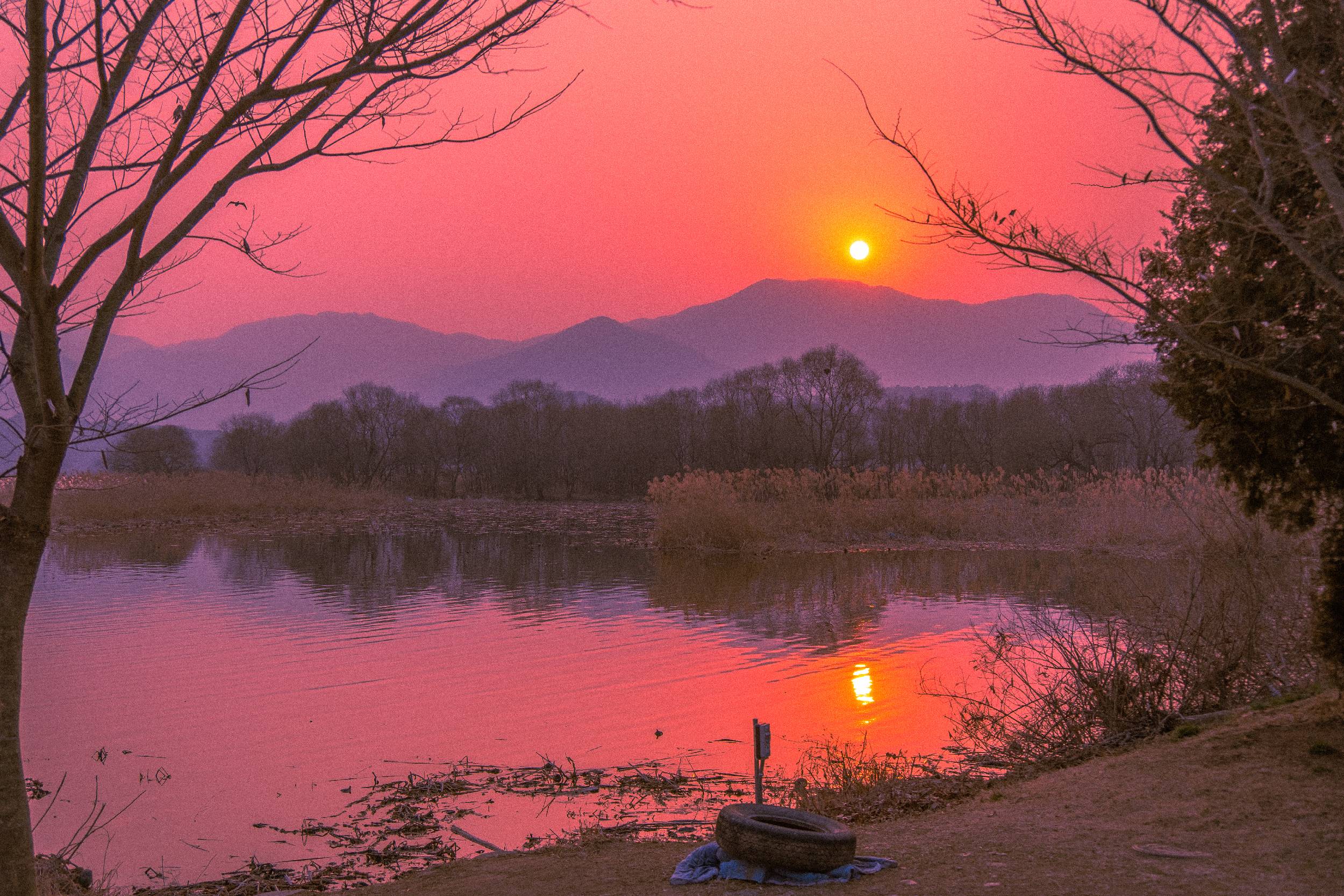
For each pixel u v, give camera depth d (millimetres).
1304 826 5812
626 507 73562
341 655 16438
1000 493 43094
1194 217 7977
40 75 4051
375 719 12422
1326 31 6676
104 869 7703
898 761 10359
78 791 9703
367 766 10539
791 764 10508
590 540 41062
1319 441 8008
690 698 13508
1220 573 12297
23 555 4359
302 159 4918
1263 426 8188
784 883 5836
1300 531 8781
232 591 24312
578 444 89062
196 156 4410
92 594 23516
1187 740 8508
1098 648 11469
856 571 28797
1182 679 10508
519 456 87125
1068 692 10789
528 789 9719
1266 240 7609
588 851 7309
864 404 72375
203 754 10969
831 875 5875
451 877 6672
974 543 36312
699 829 8312
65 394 4398
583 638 18031
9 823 4309
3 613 4316
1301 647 10250
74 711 12781
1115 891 5145
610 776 10148
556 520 55656
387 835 8461
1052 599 22000
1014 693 12961
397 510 63312
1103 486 38281
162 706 13008
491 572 28797
